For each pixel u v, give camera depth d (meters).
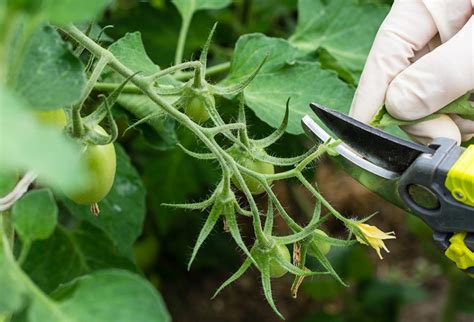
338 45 0.64
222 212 0.42
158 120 0.55
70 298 0.36
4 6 0.32
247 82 0.45
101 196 0.42
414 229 0.96
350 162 0.47
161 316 0.35
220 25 0.78
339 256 0.94
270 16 0.88
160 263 0.98
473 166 0.43
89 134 0.41
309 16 0.64
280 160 0.45
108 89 0.54
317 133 0.47
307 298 1.08
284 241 0.43
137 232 0.58
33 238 0.40
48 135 0.27
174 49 0.70
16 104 0.28
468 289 0.95
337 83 0.55
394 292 1.02
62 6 0.32
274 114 0.54
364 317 1.02
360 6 0.64
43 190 0.40
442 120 0.51
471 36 0.50
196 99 0.45
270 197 0.44
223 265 0.96
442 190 0.44
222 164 0.42
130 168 0.59
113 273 0.36
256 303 1.07
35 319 0.35
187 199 0.81
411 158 0.46
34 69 0.36
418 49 0.54
